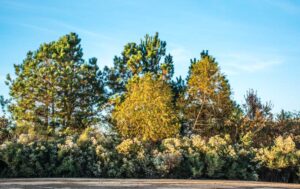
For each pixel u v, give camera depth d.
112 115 36.56
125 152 26.98
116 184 18.53
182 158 27.11
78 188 15.99
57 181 19.42
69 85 36.50
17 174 23.83
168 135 33.59
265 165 28.77
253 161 28.80
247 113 37.78
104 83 41.31
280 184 23.69
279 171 29.05
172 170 26.97
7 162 23.56
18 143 25.08
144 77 36.78
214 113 39.16
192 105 40.00
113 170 25.61
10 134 30.44
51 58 38.19
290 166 28.98
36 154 24.78
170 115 34.62
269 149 30.98
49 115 36.78
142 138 32.75
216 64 40.28
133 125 34.22
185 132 39.34
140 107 34.28
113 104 39.69
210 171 27.16
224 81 40.00
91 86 39.00
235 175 27.84
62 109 37.16
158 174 26.69
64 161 24.91
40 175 24.41
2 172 23.72
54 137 29.33
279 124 37.69
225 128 38.66
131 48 43.47
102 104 39.53
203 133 38.59
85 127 37.53
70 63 37.97
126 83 42.19
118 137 32.62
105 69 42.34
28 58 38.25
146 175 26.45
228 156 28.22
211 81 39.84
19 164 23.95
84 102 38.50
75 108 38.31
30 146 25.11
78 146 26.70
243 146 31.05
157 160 26.39
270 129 37.44
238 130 37.75
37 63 37.97
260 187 20.06
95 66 39.75
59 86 36.84
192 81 40.12
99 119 38.28
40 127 34.56
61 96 37.00
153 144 32.03
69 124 36.72
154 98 34.47
